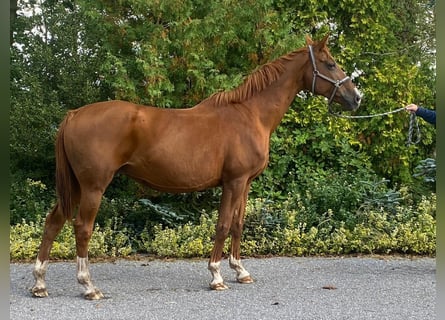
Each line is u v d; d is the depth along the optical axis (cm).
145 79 714
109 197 774
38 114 739
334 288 502
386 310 432
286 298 467
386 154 846
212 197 747
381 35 854
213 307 438
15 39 820
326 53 527
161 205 726
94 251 648
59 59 779
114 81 702
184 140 474
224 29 716
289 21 819
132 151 462
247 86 516
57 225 473
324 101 826
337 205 741
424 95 856
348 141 827
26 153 751
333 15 852
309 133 821
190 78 727
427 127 847
